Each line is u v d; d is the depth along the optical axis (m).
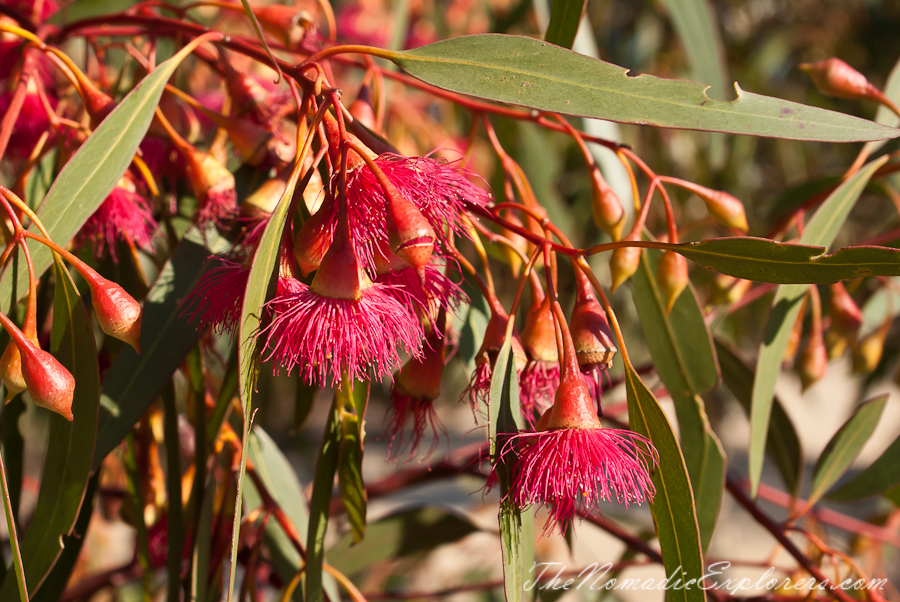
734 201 0.58
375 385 1.95
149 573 0.61
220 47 0.59
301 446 1.54
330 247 0.52
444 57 0.54
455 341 0.58
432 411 0.56
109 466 0.87
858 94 0.60
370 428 3.29
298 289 0.52
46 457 0.56
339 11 1.49
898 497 0.67
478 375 0.55
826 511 0.81
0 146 0.56
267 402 0.89
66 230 0.54
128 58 0.65
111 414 0.57
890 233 0.69
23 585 0.52
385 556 0.77
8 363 0.53
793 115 0.53
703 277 1.21
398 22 0.83
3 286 0.54
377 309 0.52
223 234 0.58
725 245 0.53
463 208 0.54
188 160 0.57
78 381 0.55
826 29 1.85
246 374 0.51
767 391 0.62
